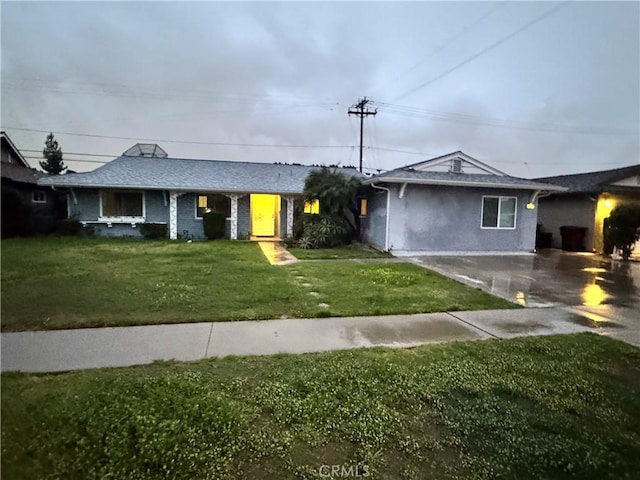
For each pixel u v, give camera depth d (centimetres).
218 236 1595
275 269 883
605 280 839
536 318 538
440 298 634
